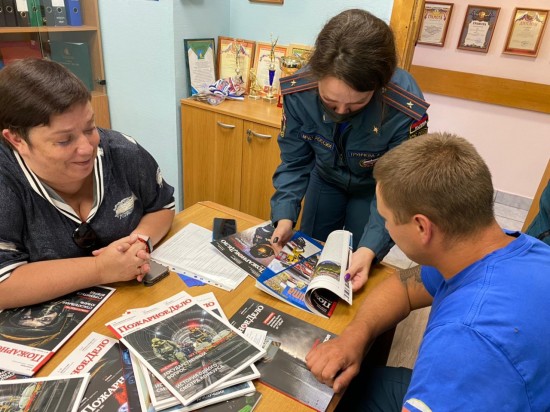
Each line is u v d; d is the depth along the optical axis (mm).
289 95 1352
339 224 1770
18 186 979
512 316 623
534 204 2266
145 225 1238
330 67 1023
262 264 1178
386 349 1330
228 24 2662
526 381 592
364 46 992
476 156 704
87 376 802
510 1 3033
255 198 2518
